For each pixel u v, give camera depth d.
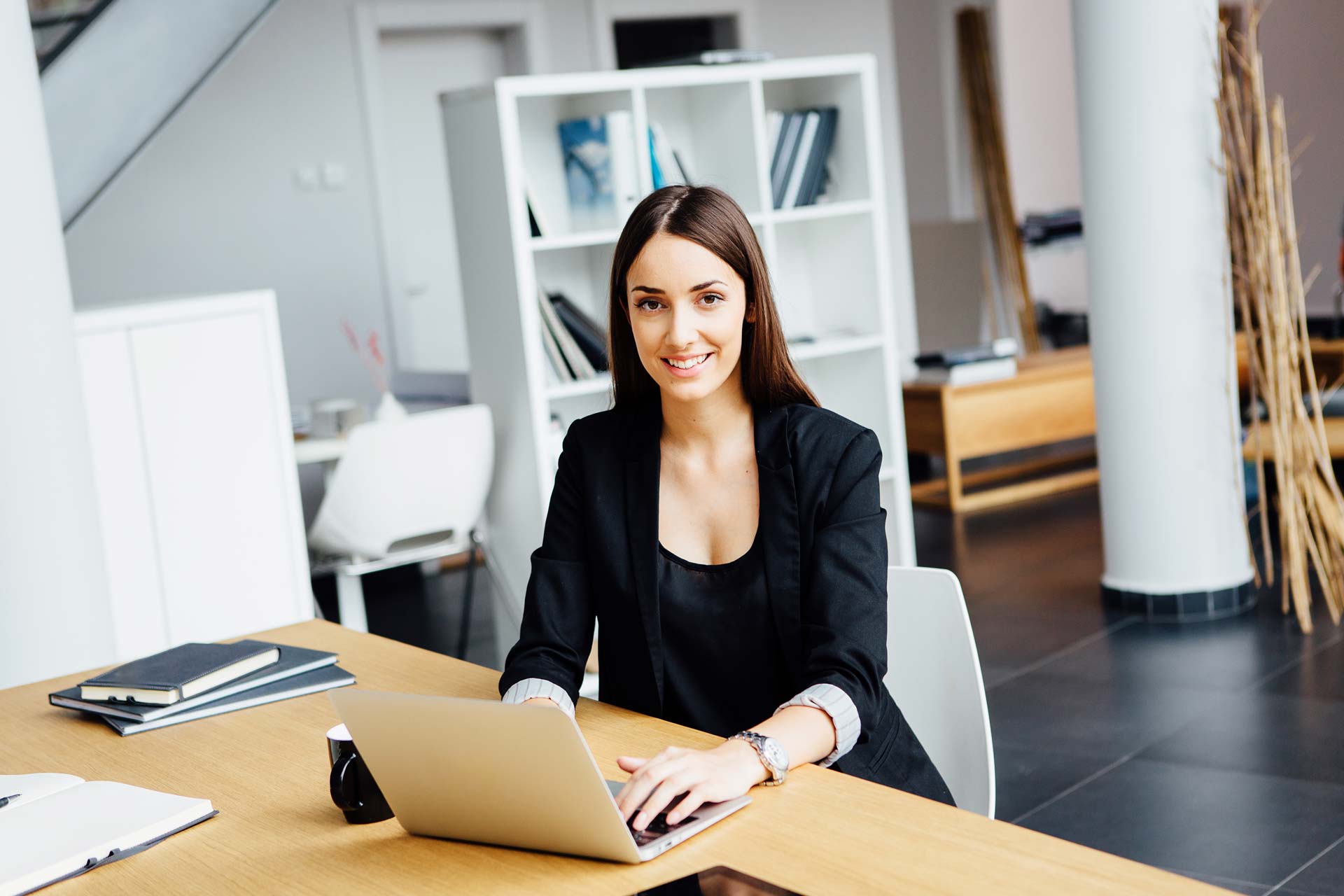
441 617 5.26
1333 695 3.51
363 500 4.02
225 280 6.61
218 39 4.30
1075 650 4.09
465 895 1.17
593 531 1.70
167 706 1.74
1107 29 4.15
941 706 1.82
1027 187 12.12
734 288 1.57
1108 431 4.41
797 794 1.33
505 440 4.24
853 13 8.20
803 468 1.62
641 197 4.18
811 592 1.59
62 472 3.08
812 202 4.64
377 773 1.30
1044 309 12.01
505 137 3.87
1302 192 9.66
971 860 1.15
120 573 3.73
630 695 1.72
